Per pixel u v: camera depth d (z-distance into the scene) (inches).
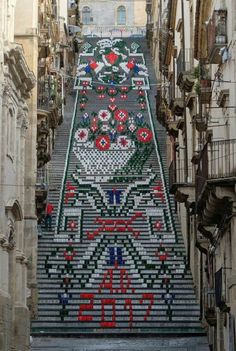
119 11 4028.1
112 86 2832.2
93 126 2421.3
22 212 1330.0
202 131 1288.1
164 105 2054.6
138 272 1695.4
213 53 1047.6
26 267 1357.0
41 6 1700.3
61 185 2065.7
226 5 1034.7
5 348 1170.6
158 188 2052.2
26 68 1285.7
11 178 1267.2
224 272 1087.6
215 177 948.0
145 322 1529.3
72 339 1471.5
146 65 3169.3
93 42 3348.9
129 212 1945.1
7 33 1227.9
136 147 2319.1
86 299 1598.2
